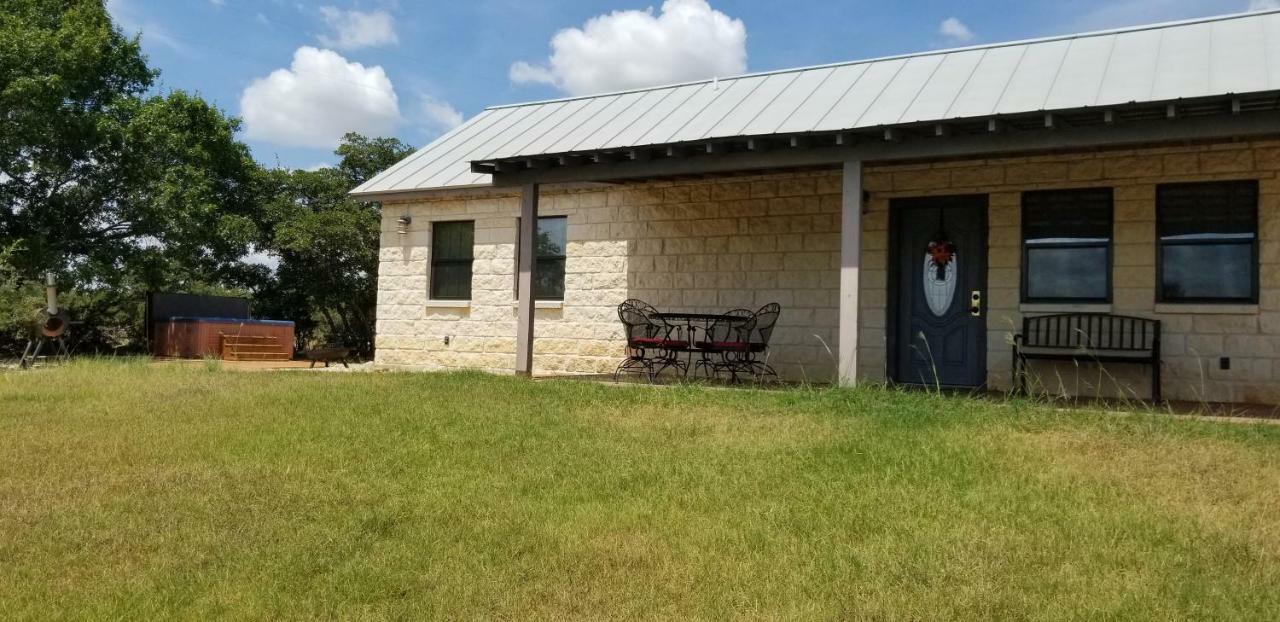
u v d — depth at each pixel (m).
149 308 19.45
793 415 7.54
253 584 3.61
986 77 10.17
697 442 6.47
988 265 10.72
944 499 4.74
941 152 8.85
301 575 3.73
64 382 10.50
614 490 5.10
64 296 20.09
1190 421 7.03
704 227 12.62
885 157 9.12
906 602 3.36
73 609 3.37
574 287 13.71
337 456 5.98
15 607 3.37
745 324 11.34
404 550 4.04
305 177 28.67
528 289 11.46
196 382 10.38
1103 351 9.94
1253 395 9.32
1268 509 4.55
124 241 22.45
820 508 4.62
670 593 3.53
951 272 11.08
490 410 7.93
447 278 15.21
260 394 9.05
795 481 5.21
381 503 4.85
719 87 13.12
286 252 28.08
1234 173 9.45
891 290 11.34
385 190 15.02
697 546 4.08
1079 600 3.36
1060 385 9.94
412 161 15.83
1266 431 6.57
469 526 4.41
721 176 12.14
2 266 18.25
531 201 11.45
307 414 7.72
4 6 20.91
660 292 12.91
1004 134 8.59
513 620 3.28
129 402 8.59
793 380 11.78
